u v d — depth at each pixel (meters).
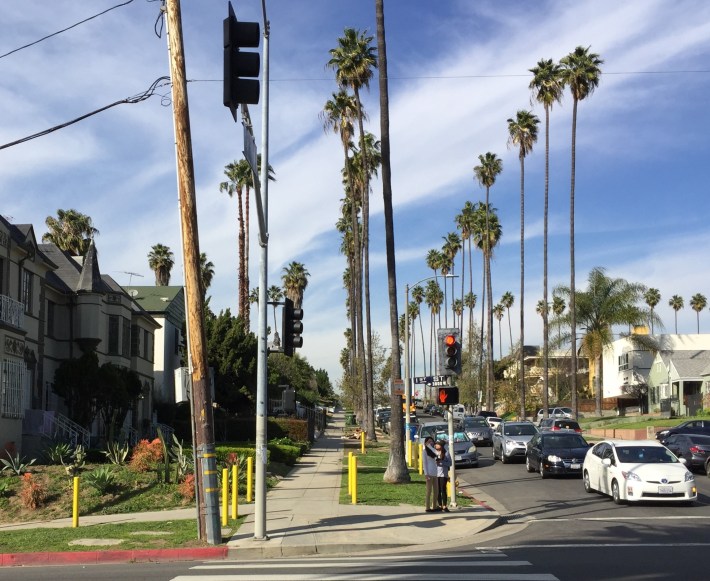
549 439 27.78
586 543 14.02
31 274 30.44
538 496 21.91
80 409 31.14
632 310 63.03
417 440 33.31
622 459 20.17
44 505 19.50
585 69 53.59
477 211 78.62
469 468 31.03
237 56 11.06
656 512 18.20
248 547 13.83
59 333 34.09
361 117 46.66
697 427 35.41
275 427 42.59
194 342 14.75
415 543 14.41
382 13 25.02
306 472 28.73
